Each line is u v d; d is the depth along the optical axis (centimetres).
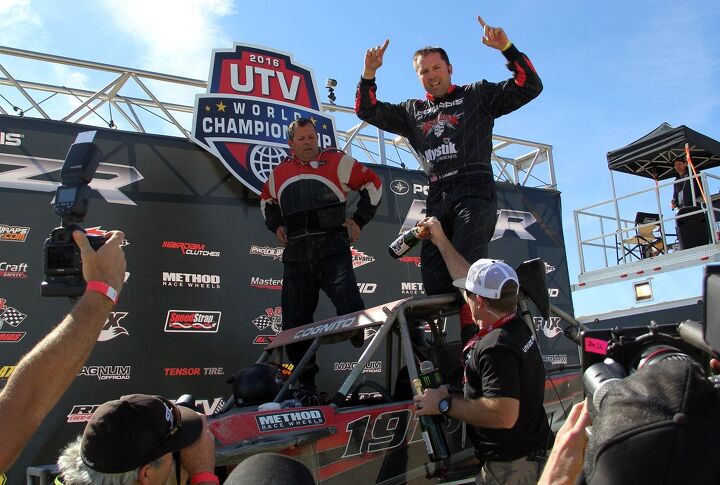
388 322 362
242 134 638
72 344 159
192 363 584
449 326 722
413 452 333
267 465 109
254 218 636
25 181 547
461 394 313
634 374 118
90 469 180
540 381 297
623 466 106
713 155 938
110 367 550
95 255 171
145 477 182
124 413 180
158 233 591
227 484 109
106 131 583
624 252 953
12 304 527
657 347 153
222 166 630
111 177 579
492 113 436
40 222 547
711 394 109
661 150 898
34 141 555
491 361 285
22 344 525
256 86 655
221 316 605
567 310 802
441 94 444
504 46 411
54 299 541
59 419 523
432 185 445
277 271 638
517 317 303
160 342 575
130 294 570
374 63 453
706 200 783
